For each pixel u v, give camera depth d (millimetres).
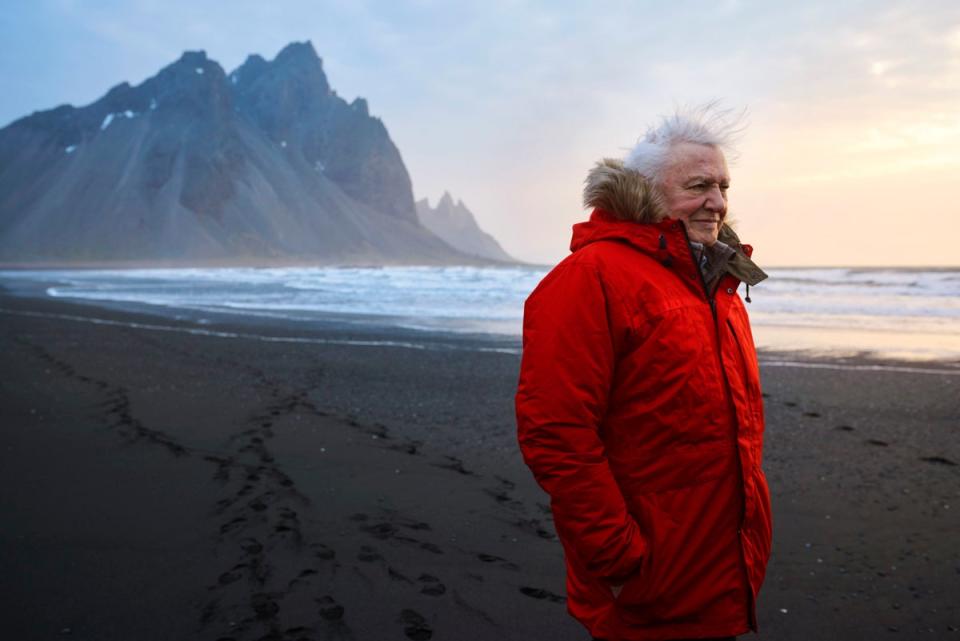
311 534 3793
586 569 1696
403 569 3359
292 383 8891
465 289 32312
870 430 6480
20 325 17125
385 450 5645
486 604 3010
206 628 2773
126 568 3334
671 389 1681
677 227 1774
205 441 5855
